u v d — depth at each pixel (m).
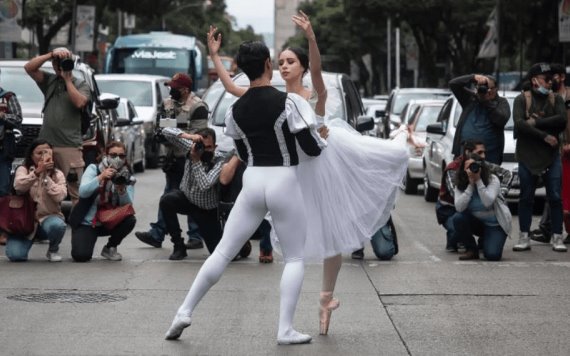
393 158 8.77
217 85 17.33
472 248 13.06
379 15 54.62
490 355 8.19
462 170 12.88
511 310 9.88
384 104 38.56
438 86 59.38
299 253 8.31
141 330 8.90
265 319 9.38
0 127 14.42
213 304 10.04
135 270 12.03
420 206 20.59
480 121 14.07
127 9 48.75
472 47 55.75
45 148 12.52
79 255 12.62
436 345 8.49
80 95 14.79
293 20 8.58
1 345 8.33
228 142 14.82
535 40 44.19
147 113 30.55
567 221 14.55
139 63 42.75
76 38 41.56
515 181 18.58
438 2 52.38
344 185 8.65
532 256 13.45
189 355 8.07
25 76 18.77
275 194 8.12
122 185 12.64
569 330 9.05
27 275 11.63
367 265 12.55
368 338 8.71
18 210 12.58
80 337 8.62
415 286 11.09
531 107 13.78
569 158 14.45
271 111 8.06
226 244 8.33
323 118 8.75
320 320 8.82
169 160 13.72
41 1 41.12
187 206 12.73
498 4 42.31
